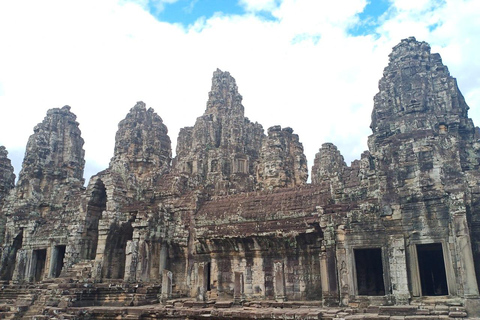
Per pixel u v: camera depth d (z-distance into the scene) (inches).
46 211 1859.0
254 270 1264.8
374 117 1418.6
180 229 1439.5
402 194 1030.4
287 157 2037.4
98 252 1446.9
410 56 1315.2
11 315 1164.5
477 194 1031.6
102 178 1558.8
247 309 1006.4
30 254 1702.8
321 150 2103.8
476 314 875.4
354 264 1038.4
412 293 968.9
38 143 1971.0
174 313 1025.5
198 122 2576.3
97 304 1224.2
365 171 1174.3
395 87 1291.8
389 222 1027.9
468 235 929.5
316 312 893.2
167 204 1517.0
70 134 2076.8
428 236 979.3
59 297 1181.1
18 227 1790.1
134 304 1230.9
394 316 854.5
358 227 1053.8
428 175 1010.7
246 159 2436.0
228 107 2726.4
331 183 1239.5
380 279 1208.2
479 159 1205.7
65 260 1520.7
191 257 1390.3
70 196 1753.2
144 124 2028.8
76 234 1541.6
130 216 1498.5
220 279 1309.1
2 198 2089.1
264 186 1881.2
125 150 1959.9
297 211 1241.4
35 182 1899.6
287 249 1223.5
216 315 972.6
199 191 1507.1
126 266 1369.3
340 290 1028.5
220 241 1312.7
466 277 907.4
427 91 1261.1
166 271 1258.6
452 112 1270.9
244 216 1328.7
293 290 1192.8
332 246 1075.9
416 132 1076.5
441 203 979.9
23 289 1465.3
